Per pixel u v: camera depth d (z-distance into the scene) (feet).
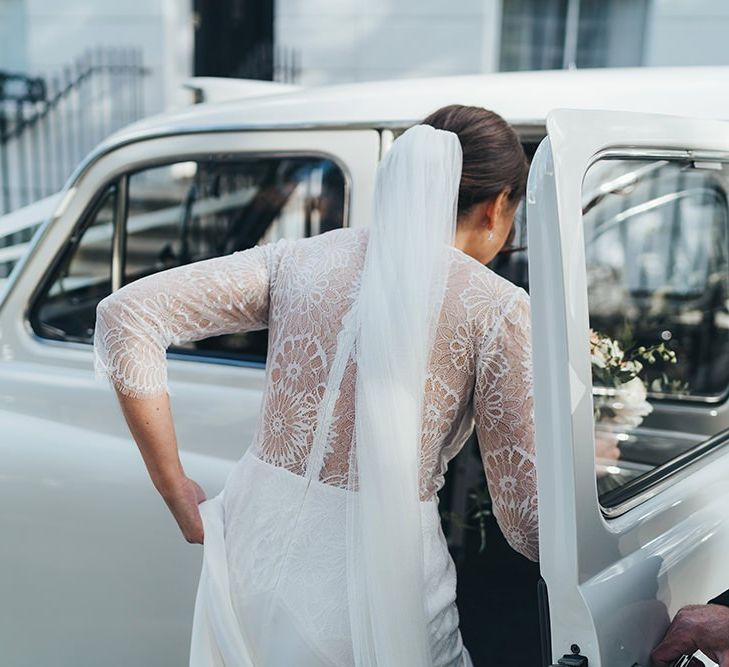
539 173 3.74
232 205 6.99
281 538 4.36
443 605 4.40
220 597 4.49
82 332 7.00
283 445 4.44
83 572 6.57
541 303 3.72
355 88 6.81
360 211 6.48
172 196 7.04
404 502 4.08
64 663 6.79
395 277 4.12
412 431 4.09
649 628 4.17
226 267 4.65
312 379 4.35
